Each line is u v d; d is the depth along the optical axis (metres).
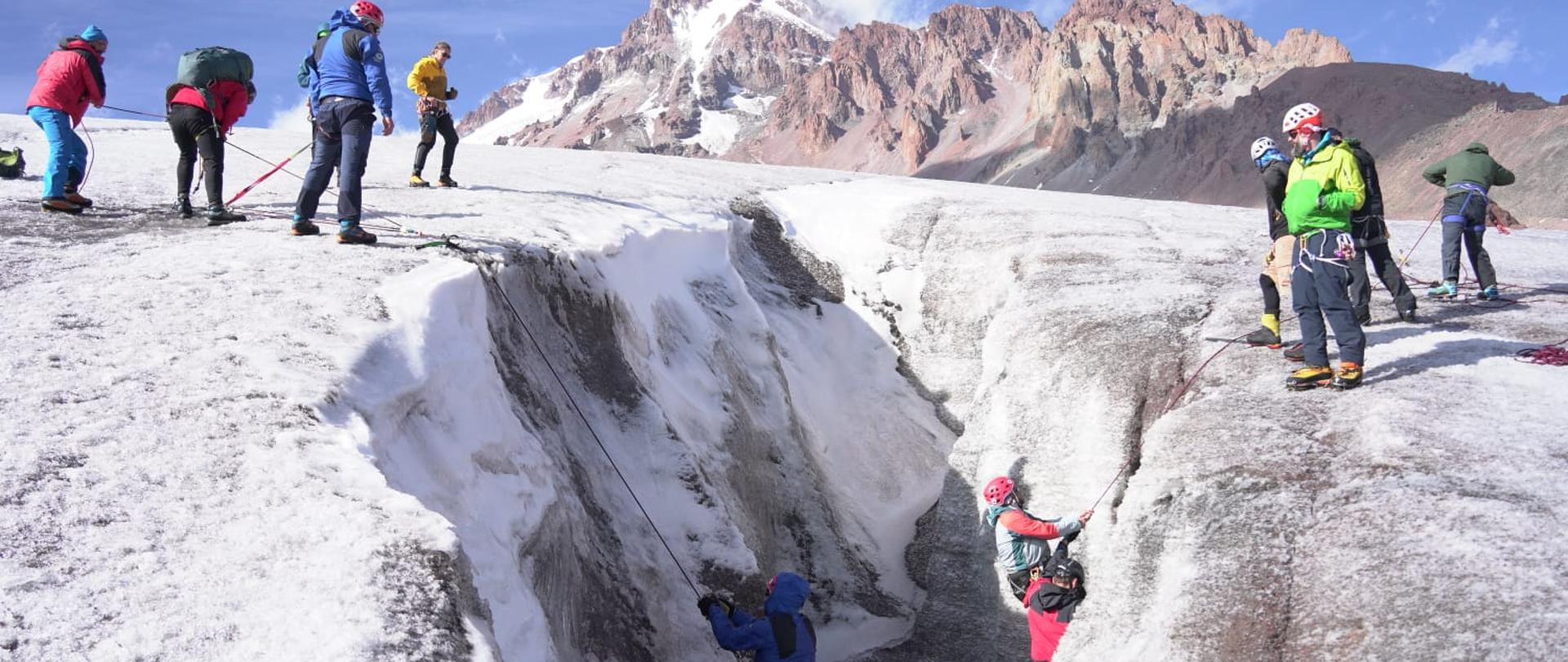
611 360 9.85
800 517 11.59
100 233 8.73
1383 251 9.77
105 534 4.42
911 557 11.86
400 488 5.69
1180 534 7.44
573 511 7.89
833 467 13.41
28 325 6.17
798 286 15.66
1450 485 6.61
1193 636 6.89
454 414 6.77
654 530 8.92
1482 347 8.72
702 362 11.66
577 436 8.84
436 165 16.52
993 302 14.75
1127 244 14.56
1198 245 14.47
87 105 9.79
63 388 5.43
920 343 15.10
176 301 6.87
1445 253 10.86
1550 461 6.68
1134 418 9.38
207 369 5.86
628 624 8.04
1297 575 6.65
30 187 10.90
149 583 4.22
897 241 16.19
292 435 5.36
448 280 7.69
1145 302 11.30
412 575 4.70
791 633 7.26
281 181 12.66
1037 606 7.37
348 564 4.59
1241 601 6.79
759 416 12.20
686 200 15.22
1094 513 8.84
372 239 8.83
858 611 10.80
